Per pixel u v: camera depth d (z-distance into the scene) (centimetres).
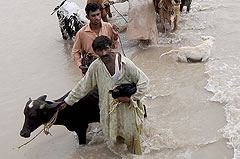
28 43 936
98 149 539
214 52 762
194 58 733
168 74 712
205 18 928
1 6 1195
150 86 677
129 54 814
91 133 573
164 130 552
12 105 680
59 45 915
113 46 577
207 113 584
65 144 560
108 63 452
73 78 758
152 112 603
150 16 822
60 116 512
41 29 1011
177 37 855
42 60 848
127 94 453
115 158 517
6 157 545
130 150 512
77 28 879
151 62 767
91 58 555
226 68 695
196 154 502
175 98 632
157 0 828
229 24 878
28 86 744
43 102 488
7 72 806
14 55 879
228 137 523
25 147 563
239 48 765
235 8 966
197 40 824
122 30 948
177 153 508
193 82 671
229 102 594
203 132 543
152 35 825
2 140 584
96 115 529
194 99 622
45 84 745
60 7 916
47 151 549
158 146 523
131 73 456
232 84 640
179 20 933
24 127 479
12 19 1090
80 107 515
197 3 1026
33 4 1195
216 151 504
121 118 481
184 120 575
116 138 528
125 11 1059
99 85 470
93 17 534
